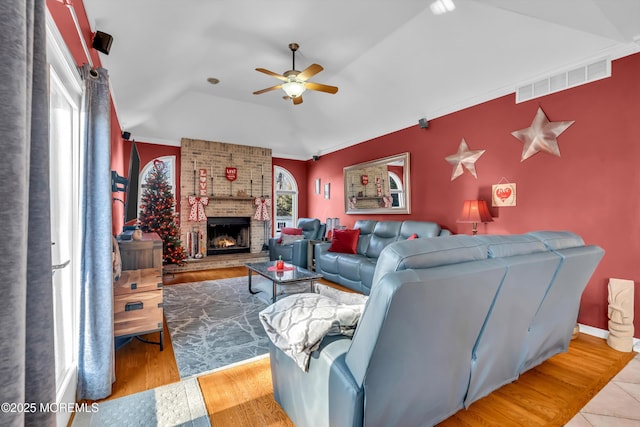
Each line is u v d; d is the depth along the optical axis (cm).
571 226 287
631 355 234
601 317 269
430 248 119
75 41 183
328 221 607
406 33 324
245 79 446
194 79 442
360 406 106
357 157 587
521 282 146
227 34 318
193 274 530
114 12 225
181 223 607
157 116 541
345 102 496
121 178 287
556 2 220
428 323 112
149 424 157
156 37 277
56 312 173
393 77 396
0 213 59
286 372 153
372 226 497
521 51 293
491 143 355
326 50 362
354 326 136
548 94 302
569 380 198
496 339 155
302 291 410
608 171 263
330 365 118
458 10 282
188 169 612
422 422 133
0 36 59
